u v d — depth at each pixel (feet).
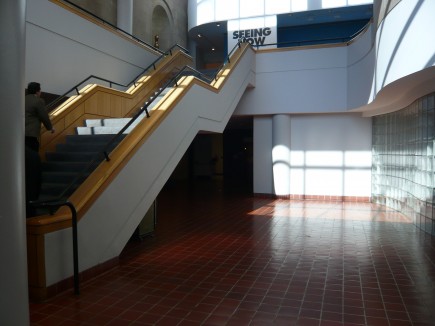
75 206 15.75
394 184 35.22
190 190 54.60
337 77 40.01
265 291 15.25
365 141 40.86
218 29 57.11
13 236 6.87
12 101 6.90
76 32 28.60
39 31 25.25
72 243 15.46
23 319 7.05
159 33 57.06
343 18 53.98
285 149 42.63
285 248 21.89
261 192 44.52
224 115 33.01
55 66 26.66
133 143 19.48
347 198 41.47
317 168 42.37
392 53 23.45
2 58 6.79
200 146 78.74
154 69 36.55
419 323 12.46
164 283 16.11
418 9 19.74
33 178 16.76
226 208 37.01
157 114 22.16
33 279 14.19
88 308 13.55
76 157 21.59
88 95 26.55
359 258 19.90
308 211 34.94
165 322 12.50
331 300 14.34
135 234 23.58
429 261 19.36
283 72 41.88
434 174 24.57
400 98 30.32
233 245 22.59
